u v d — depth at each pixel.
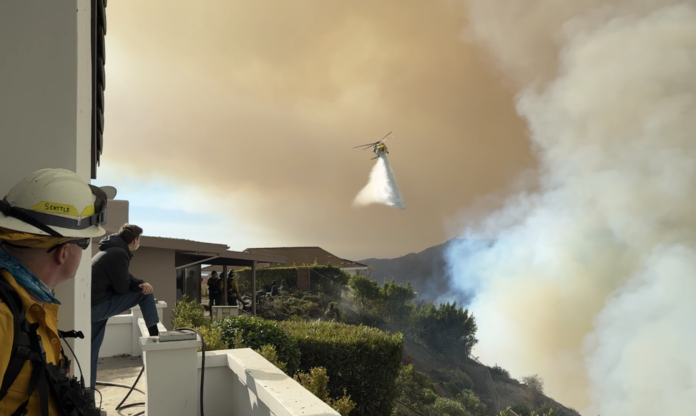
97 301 4.50
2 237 1.64
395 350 9.91
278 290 33.22
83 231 1.78
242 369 4.09
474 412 25.56
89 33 3.76
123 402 5.46
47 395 1.50
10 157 2.52
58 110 2.58
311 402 3.11
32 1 2.56
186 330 4.62
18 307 1.52
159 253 15.99
